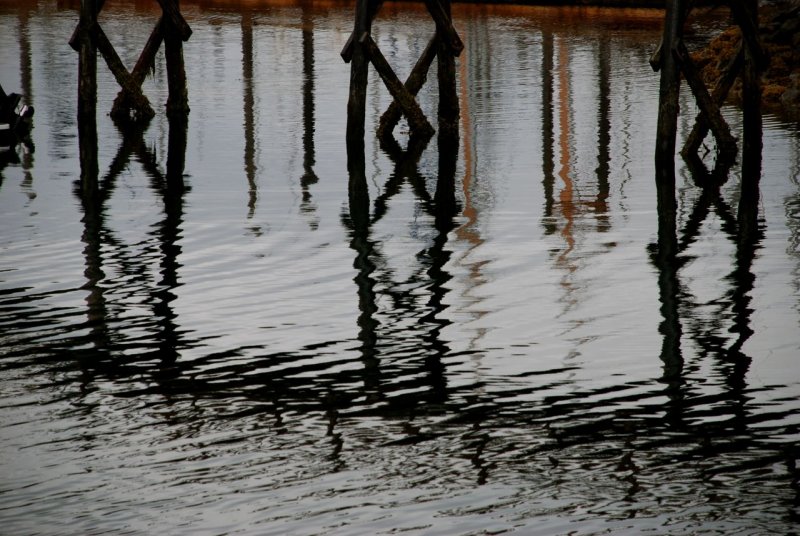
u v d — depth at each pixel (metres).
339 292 26.75
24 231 32.00
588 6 101.25
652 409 19.94
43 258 29.38
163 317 24.94
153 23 87.12
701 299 26.14
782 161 40.62
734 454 18.09
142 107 49.97
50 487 17.14
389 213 34.19
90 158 42.09
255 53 71.44
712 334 23.81
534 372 21.75
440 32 44.56
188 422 19.50
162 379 21.42
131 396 20.62
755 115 40.91
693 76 39.69
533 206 34.97
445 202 35.56
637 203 35.19
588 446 18.47
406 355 22.69
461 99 55.56
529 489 17.05
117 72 49.47
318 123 49.16
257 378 21.48
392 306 25.72
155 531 15.93
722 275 27.95
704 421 19.41
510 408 20.03
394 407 20.11
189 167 40.62
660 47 39.12
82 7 44.47
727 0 40.12
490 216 33.81
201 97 55.56
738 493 16.84
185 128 48.00
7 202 35.38
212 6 100.44
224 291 26.80
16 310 25.31
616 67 65.50
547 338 23.66
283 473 17.59
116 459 18.06
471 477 17.44
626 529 15.91
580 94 56.53
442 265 28.92
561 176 39.06
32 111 47.19
